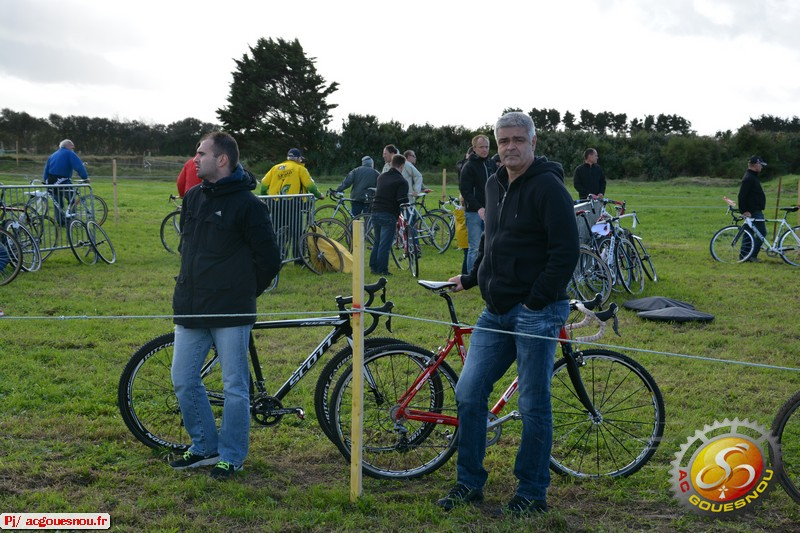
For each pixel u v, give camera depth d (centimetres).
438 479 436
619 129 5262
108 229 1598
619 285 1017
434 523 377
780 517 392
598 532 371
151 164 4372
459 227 1023
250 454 456
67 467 427
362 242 387
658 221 2102
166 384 496
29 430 478
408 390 435
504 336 392
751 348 729
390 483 427
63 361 629
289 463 449
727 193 3303
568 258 363
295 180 1138
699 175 4466
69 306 846
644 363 666
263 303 897
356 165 4625
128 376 450
